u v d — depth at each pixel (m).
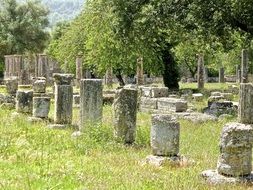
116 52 41.75
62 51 57.28
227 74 83.19
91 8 39.31
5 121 19.97
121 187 10.12
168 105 28.36
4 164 11.96
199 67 50.03
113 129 16.73
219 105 29.64
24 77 54.75
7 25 83.88
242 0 27.44
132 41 31.84
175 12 29.97
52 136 16.95
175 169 12.85
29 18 83.81
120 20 30.64
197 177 11.69
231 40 32.84
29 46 84.06
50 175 10.95
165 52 45.50
